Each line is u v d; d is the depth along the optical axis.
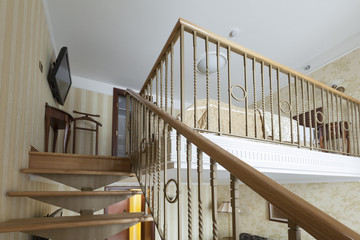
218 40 2.01
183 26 1.85
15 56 1.90
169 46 2.00
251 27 3.83
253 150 2.06
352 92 4.00
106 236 1.78
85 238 1.72
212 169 1.05
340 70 4.22
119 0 3.22
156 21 3.62
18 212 1.97
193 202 5.92
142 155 2.33
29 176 2.24
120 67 4.83
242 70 4.96
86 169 2.50
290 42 4.23
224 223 5.96
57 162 2.39
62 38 3.89
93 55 4.40
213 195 1.03
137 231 6.22
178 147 1.40
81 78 5.19
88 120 4.76
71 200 1.98
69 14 3.41
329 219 0.57
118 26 3.70
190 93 6.07
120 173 2.34
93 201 2.05
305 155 2.44
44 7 3.05
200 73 4.99
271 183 0.74
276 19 3.66
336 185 3.84
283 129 3.04
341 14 3.59
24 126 2.14
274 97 5.50
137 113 2.51
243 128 2.62
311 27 3.86
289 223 0.66
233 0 3.29
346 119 3.94
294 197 0.66
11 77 1.82
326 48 4.41
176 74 5.04
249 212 5.35
